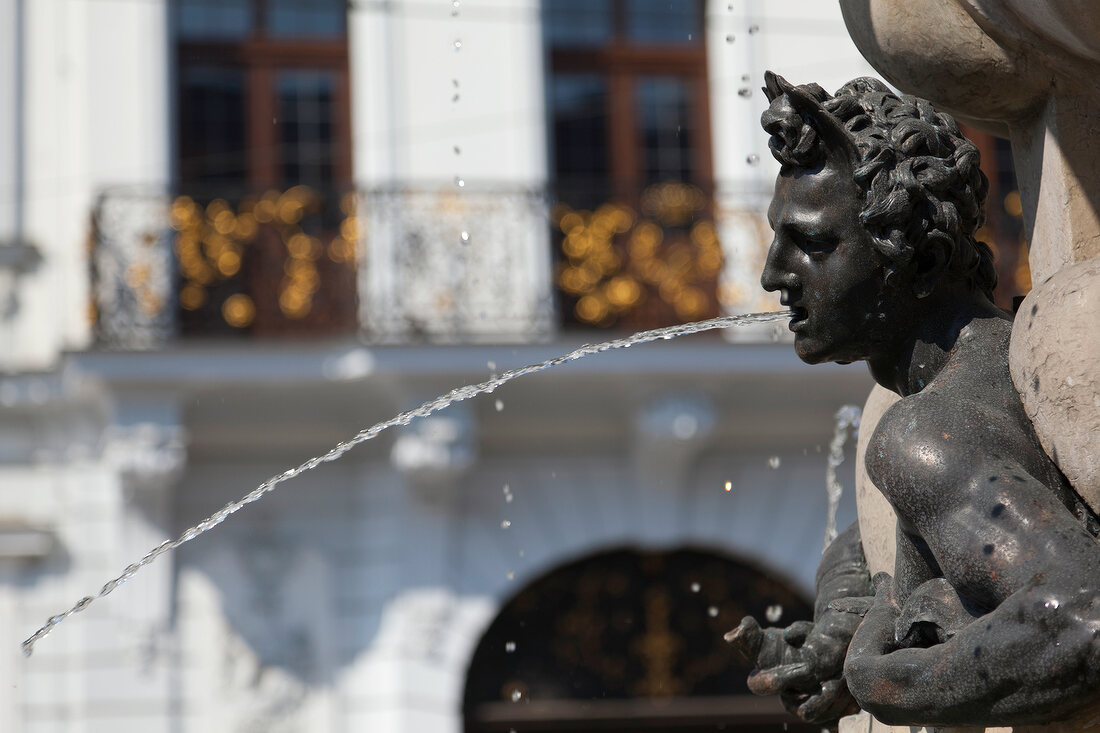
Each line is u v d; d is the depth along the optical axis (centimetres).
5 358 2530
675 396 2480
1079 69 371
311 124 2634
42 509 2488
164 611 2450
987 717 308
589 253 2503
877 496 409
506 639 2522
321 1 2667
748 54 2662
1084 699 294
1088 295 331
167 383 2391
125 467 2400
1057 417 329
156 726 2417
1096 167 377
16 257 2534
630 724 2512
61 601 2456
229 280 2464
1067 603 293
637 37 2709
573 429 2564
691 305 2498
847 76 2664
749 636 409
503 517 2544
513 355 2405
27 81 2589
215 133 2620
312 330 2469
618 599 2575
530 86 2636
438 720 2436
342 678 2462
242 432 2498
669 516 2580
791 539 2597
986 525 312
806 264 372
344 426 2516
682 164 2678
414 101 2625
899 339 371
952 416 330
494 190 2516
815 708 406
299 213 2494
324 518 2520
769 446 2623
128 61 2591
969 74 380
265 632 2473
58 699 2423
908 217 360
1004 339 360
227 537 2500
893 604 358
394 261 2480
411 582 2483
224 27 2645
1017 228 2459
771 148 378
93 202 2430
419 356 2392
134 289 2423
